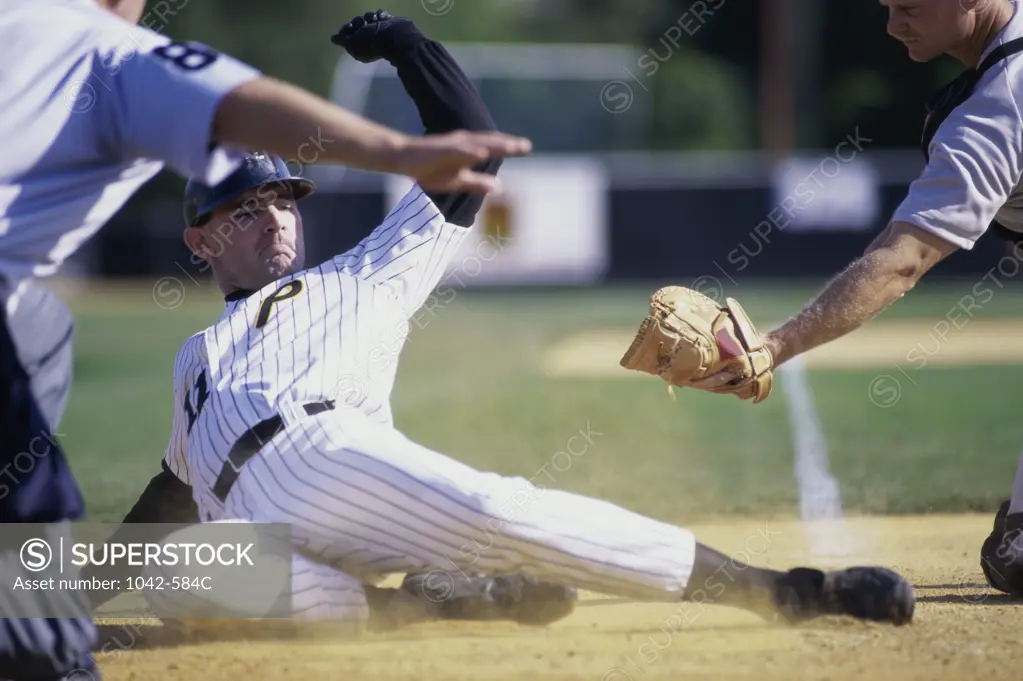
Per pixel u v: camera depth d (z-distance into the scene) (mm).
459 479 11492
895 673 10109
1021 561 13102
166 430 31297
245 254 13258
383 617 11977
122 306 87062
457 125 12758
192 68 8039
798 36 131625
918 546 16891
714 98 137750
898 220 12156
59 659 8898
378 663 10711
